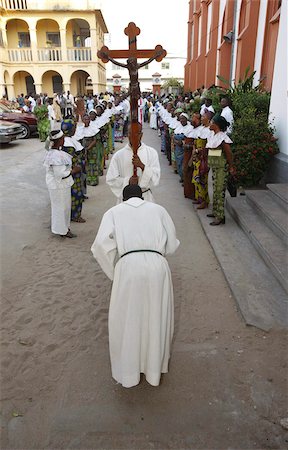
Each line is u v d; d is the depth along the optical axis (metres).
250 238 5.08
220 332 3.40
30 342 3.33
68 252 5.10
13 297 4.05
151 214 2.66
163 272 2.58
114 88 27.92
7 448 2.38
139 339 2.55
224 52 13.99
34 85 30.39
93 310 3.80
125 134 16.02
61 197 5.24
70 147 5.71
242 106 8.13
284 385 2.82
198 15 22.09
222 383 2.85
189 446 2.37
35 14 27.16
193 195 7.40
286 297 3.80
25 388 2.84
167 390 2.80
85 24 29.58
